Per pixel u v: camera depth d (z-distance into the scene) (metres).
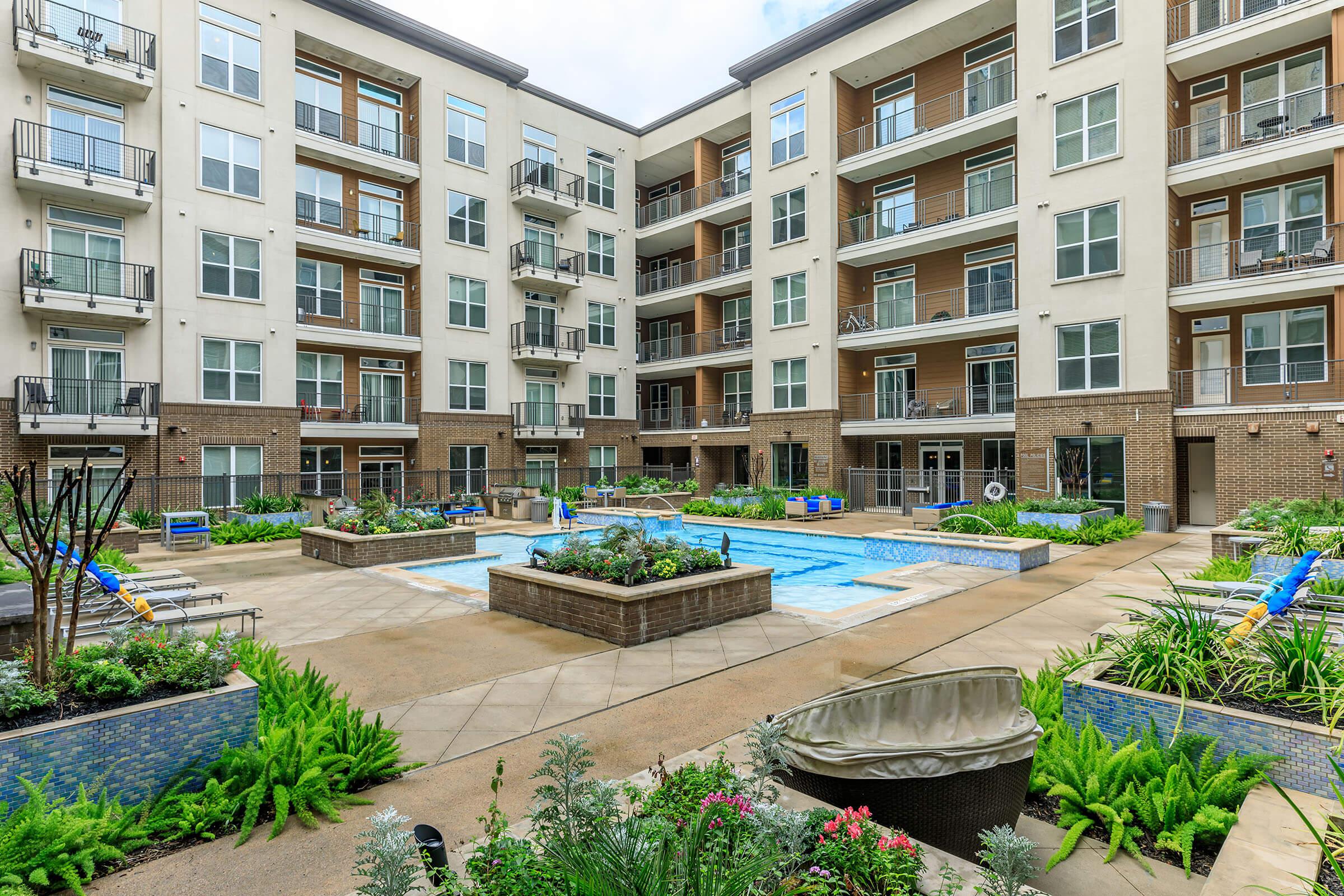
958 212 23.33
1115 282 18.64
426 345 25.17
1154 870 3.30
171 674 4.32
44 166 17.41
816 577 12.47
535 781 4.29
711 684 6.07
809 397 25.19
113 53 18.27
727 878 2.26
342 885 3.28
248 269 21.09
